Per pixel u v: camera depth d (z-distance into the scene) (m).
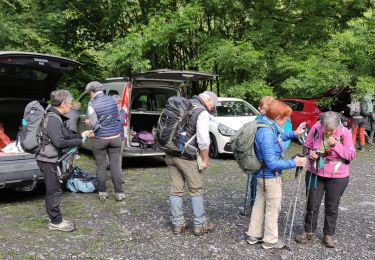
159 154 8.26
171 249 4.39
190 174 4.71
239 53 11.69
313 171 4.45
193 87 15.09
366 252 4.37
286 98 13.55
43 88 6.65
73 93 12.74
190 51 13.90
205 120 4.64
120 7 12.80
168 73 7.66
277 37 12.52
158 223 5.17
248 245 4.53
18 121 6.98
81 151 10.38
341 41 11.16
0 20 10.78
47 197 4.79
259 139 4.29
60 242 4.50
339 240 4.68
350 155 4.31
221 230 4.96
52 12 12.51
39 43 11.76
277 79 12.76
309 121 12.48
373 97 11.91
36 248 4.31
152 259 4.14
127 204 5.92
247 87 11.91
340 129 4.40
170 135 4.64
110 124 5.97
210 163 8.93
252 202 5.46
